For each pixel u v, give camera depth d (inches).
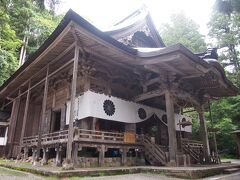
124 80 555.2
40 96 676.7
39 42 1220.5
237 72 1098.7
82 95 443.8
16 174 321.7
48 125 553.0
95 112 423.8
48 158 446.6
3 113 887.7
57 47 419.8
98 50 424.8
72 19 331.9
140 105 529.0
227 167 433.1
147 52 424.2
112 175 327.3
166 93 471.5
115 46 406.0
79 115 433.1
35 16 1120.2
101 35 372.2
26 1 1064.2
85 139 375.6
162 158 436.1
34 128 687.7
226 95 645.3
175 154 422.3
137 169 370.9
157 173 349.7
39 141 447.8
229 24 1163.3
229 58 1165.7
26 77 589.9
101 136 403.5
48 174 294.2
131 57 445.4
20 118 710.5
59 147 400.5
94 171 315.3
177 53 382.0
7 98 764.0
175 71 460.4
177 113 665.6
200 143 657.0
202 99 615.2
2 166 459.5
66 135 384.5
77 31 357.1
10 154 653.3
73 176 292.4
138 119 510.6
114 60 467.5
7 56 837.8
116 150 470.0
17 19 1117.7
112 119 452.4
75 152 365.7
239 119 1003.3
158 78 490.9
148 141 477.4
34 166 391.2
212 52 538.6
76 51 386.9
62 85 558.9
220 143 960.9
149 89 558.9
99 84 494.0
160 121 620.4
